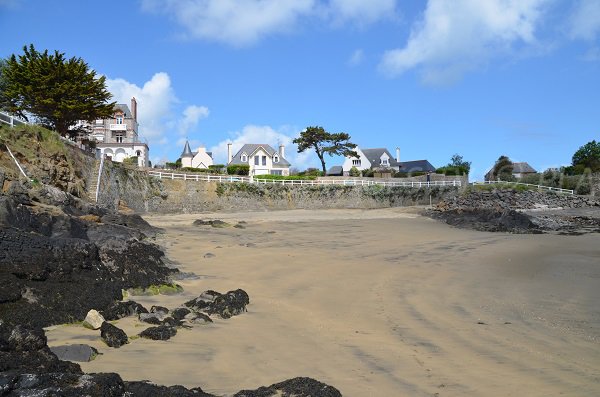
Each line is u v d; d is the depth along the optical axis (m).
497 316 11.79
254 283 14.58
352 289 14.50
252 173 58.56
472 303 13.21
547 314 12.05
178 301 11.64
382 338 9.62
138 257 13.66
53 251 10.52
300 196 49.69
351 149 73.06
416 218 41.56
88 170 30.59
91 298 9.91
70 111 34.56
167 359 7.37
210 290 12.35
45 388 4.86
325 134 70.38
